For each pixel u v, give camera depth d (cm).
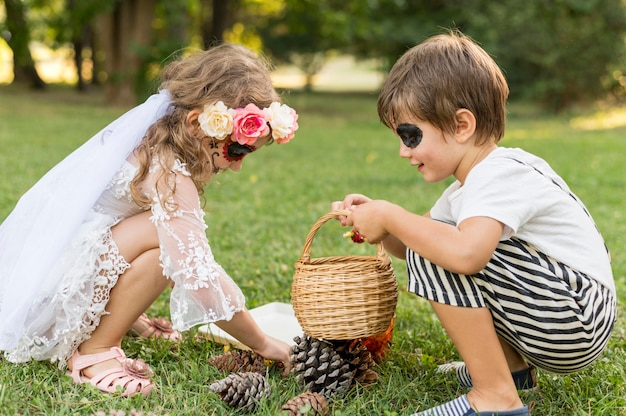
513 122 1568
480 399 202
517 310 198
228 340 260
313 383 220
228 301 231
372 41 2006
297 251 417
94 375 229
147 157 231
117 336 237
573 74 1678
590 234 210
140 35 1469
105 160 234
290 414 205
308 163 840
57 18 1886
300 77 3672
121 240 231
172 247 228
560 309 196
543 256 200
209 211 534
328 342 226
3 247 250
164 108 240
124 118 243
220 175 698
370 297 215
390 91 213
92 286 229
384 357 255
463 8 1769
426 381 238
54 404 210
